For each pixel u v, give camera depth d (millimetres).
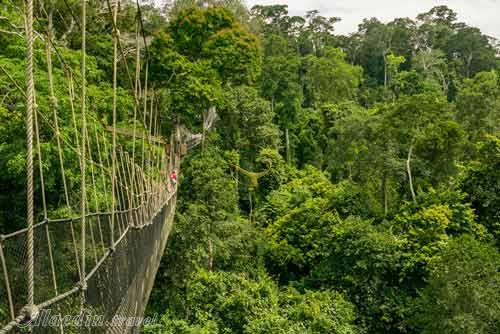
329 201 21156
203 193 16578
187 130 22953
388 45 58406
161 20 29016
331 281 17719
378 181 21625
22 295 4781
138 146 12555
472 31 57781
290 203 23188
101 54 17938
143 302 7410
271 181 26328
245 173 25078
